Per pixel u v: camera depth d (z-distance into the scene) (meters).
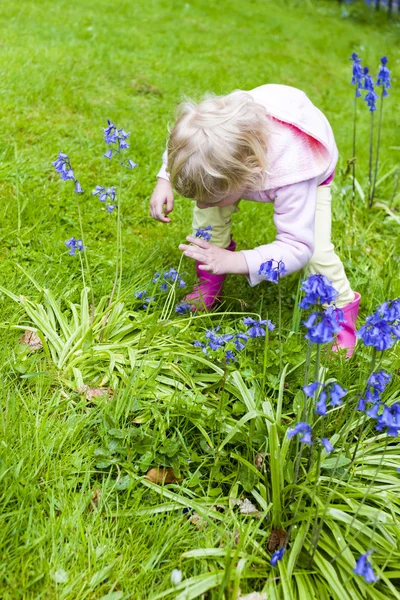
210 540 1.84
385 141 5.11
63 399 2.20
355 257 3.52
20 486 1.84
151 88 5.06
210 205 2.38
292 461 2.04
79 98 4.41
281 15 9.34
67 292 2.65
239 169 2.18
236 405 2.15
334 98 6.08
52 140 3.84
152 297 2.57
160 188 2.75
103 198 2.56
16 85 4.27
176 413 2.13
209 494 1.99
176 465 2.00
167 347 2.40
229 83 5.58
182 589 1.69
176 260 3.07
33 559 1.70
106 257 2.98
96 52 5.39
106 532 1.83
